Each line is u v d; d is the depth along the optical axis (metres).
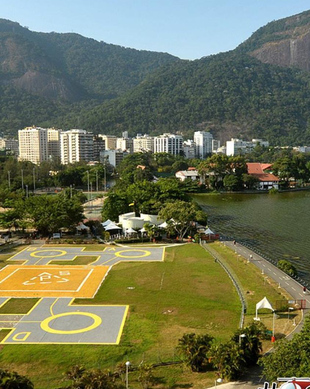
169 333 65.81
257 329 58.72
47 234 136.88
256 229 152.50
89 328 67.88
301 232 147.25
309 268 106.06
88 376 49.16
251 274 94.31
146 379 50.75
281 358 48.16
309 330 51.25
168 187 164.62
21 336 65.25
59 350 60.91
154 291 84.31
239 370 52.34
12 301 79.56
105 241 129.88
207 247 121.00
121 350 60.72
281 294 81.56
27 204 138.88
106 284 88.94
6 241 127.06
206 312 73.62
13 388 46.75
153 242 128.50
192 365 54.91
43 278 93.12
